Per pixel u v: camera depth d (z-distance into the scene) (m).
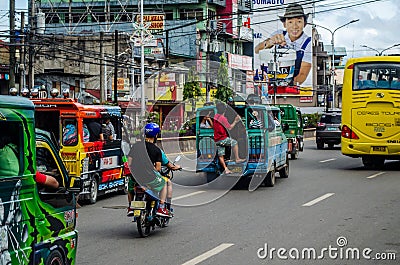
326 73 104.81
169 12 63.06
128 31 57.09
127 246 9.93
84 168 14.73
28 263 6.01
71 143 14.61
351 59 22.09
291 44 89.00
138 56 46.28
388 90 21.55
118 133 17.00
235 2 67.81
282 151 19.62
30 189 6.07
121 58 44.81
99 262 8.77
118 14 58.75
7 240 5.60
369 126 21.75
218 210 13.73
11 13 26.89
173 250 9.59
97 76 42.91
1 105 5.60
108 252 9.47
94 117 15.38
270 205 14.37
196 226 11.72
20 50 31.34
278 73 84.94
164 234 10.95
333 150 35.50
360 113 21.83
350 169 23.45
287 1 87.81
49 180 6.57
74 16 62.22
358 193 16.33
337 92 99.88
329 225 11.65
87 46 45.06
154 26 51.16
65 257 7.00
